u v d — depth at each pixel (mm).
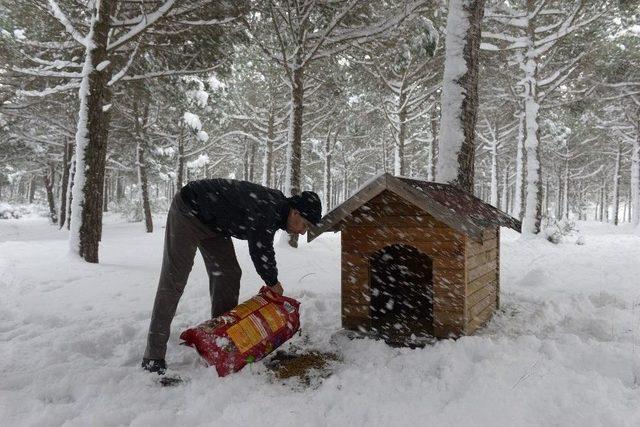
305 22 9672
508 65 14766
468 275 3391
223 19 8336
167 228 2859
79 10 9320
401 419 2104
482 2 5848
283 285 5539
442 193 3773
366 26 9578
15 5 8969
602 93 16719
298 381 2701
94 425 2043
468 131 5762
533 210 13133
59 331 3430
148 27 7145
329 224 3527
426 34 8086
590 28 13469
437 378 2615
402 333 3568
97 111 7129
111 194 43469
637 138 23922
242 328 2787
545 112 20453
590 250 10148
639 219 24375
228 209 2809
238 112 18062
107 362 2922
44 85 10961
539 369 2586
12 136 18125
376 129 22500
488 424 2012
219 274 3164
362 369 2826
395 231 3482
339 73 13281
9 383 2502
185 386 2545
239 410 2182
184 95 12750
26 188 55531
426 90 14344
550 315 4078
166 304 2773
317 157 25875
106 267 6555
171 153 19547
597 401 2191
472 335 3482
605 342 3178
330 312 4203
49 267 6312
